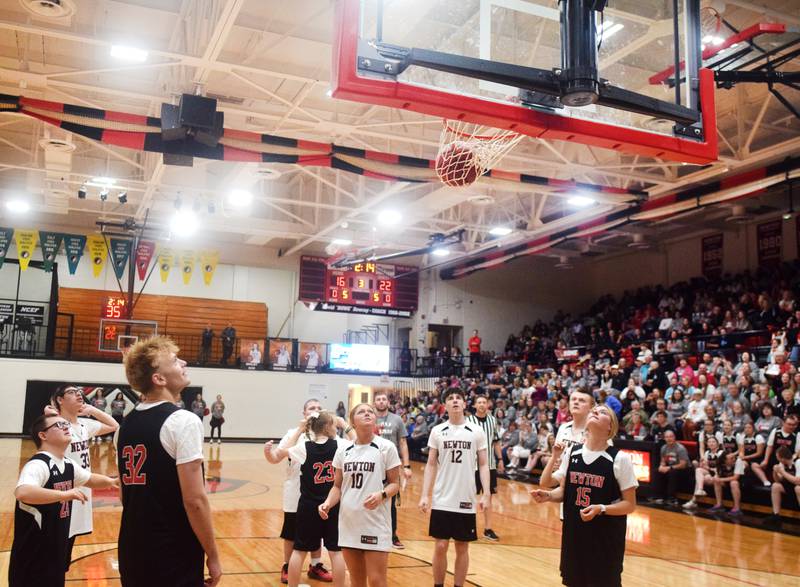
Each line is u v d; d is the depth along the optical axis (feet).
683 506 38.47
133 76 44.68
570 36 13.76
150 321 76.07
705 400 43.78
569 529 13.97
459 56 13.15
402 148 51.98
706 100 15.48
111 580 20.07
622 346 66.59
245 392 79.87
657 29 15.35
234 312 84.53
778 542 29.07
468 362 85.30
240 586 20.04
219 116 32.94
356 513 15.76
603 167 48.19
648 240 78.84
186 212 63.46
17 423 70.85
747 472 37.14
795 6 33.81
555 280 91.30
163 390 10.31
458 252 75.77
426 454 64.90
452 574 22.26
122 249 76.59
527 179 47.57
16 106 31.78
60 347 77.20
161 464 9.65
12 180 66.13
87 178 55.67
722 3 30.96
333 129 43.24
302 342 84.99
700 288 70.18
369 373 83.87
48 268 73.72
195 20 35.22
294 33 37.68
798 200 63.52
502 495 42.50
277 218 72.84
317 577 20.74
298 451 18.34
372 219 67.26
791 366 42.50
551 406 54.34
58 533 13.46
